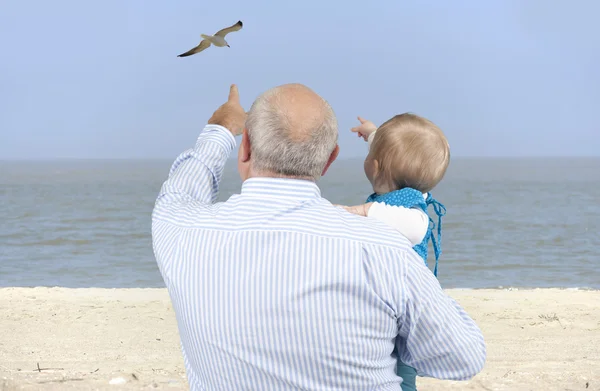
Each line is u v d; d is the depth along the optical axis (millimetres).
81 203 49125
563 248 23172
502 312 9148
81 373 5605
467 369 1938
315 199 1925
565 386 5316
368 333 1846
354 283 1804
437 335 1885
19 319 8352
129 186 87000
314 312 1809
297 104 1886
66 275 16859
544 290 11703
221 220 1922
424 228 2361
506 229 29984
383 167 2520
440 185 91750
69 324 8102
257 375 1859
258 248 1849
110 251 21828
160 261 2002
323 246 1824
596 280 16281
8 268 18047
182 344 2064
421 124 2510
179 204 2086
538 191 73000
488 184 95938
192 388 2029
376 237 1849
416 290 1847
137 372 5641
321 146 1893
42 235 26531
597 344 7254
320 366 1838
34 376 5457
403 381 2217
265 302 1821
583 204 49438
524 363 6266
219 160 2270
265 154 1890
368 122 2916
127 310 9055
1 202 49875
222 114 2355
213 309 1865
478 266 18781
